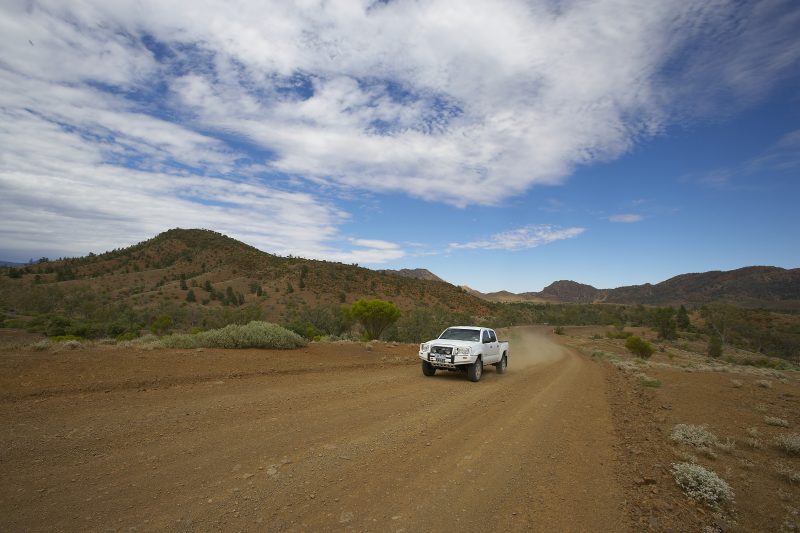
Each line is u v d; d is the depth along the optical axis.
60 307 73.94
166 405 7.95
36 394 8.02
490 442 6.67
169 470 5.02
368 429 7.06
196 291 125.19
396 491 4.69
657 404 10.04
